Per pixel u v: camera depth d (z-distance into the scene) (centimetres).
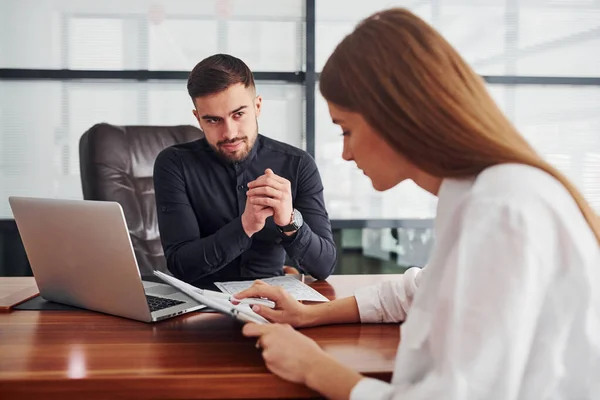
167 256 183
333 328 115
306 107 370
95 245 116
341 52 85
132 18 365
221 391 86
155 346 102
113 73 362
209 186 194
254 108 183
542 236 69
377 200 385
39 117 363
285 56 376
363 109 81
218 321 119
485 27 384
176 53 370
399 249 385
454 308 69
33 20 359
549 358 72
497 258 68
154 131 233
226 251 165
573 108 389
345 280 172
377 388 76
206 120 178
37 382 85
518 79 382
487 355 67
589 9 388
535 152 80
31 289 153
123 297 118
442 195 82
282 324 104
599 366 74
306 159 200
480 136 76
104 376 86
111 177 218
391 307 118
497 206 70
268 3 372
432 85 77
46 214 121
